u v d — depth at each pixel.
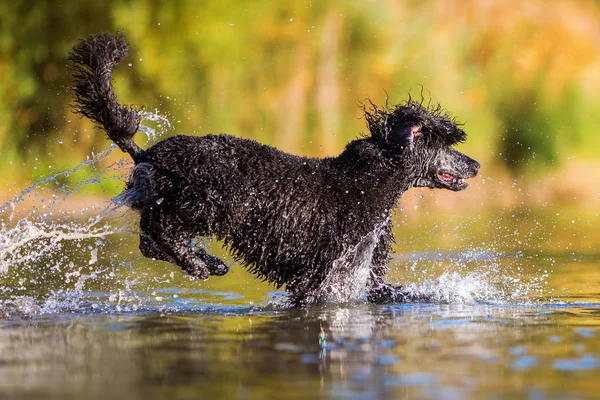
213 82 25.83
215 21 26.00
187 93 25.69
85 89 11.00
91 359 7.17
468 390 6.12
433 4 28.50
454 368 6.79
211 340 8.02
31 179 24.72
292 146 25.69
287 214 10.69
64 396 6.01
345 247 10.93
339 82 26.47
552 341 7.91
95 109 11.00
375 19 27.34
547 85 28.98
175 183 10.45
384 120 11.66
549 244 17.67
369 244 11.23
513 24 29.52
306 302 10.80
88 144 25.12
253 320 9.36
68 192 13.86
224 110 25.59
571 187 26.95
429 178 12.11
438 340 7.98
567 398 5.91
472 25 29.03
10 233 11.85
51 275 13.25
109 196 23.45
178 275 13.52
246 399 5.90
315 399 5.90
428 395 6.00
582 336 8.16
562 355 7.27
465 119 27.16
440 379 6.44
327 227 10.85
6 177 24.75
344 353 7.38
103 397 5.97
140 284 12.56
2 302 10.53
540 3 30.86
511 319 9.34
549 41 29.72
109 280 12.91
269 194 10.62
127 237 17.92
